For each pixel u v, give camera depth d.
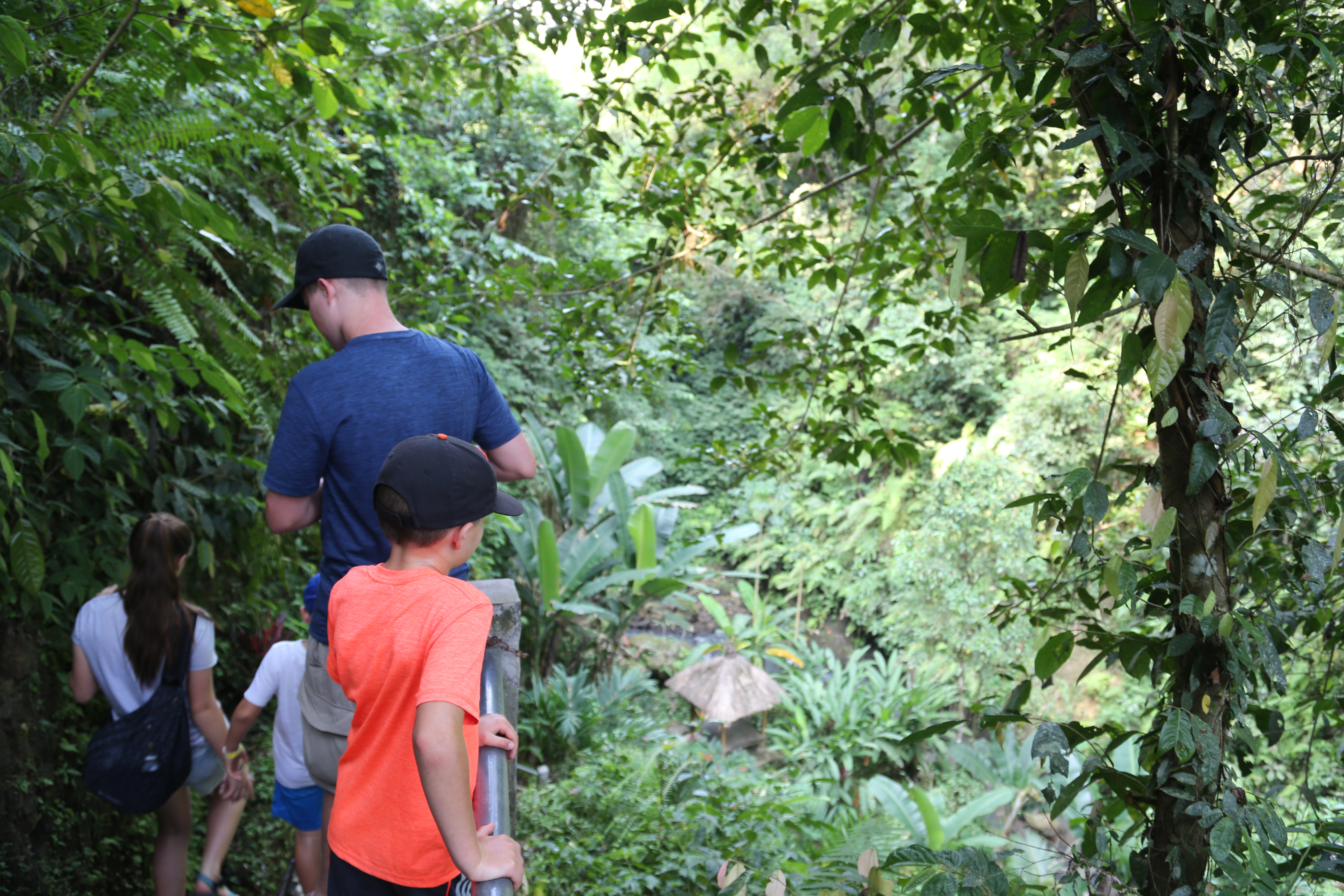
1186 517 1.48
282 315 4.96
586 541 10.27
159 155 2.80
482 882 1.09
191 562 4.25
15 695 3.16
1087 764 1.55
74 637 2.68
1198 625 1.51
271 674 2.84
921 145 9.47
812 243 3.37
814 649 13.59
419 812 1.28
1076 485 1.43
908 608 12.55
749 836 4.64
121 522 3.51
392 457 1.29
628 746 7.91
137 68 2.48
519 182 3.61
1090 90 1.50
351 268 1.65
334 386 1.58
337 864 1.33
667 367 3.73
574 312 3.65
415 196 7.44
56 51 2.47
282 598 5.28
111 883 3.41
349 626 1.27
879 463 14.87
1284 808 1.98
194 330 3.06
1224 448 1.40
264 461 4.52
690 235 3.31
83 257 3.25
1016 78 1.54
